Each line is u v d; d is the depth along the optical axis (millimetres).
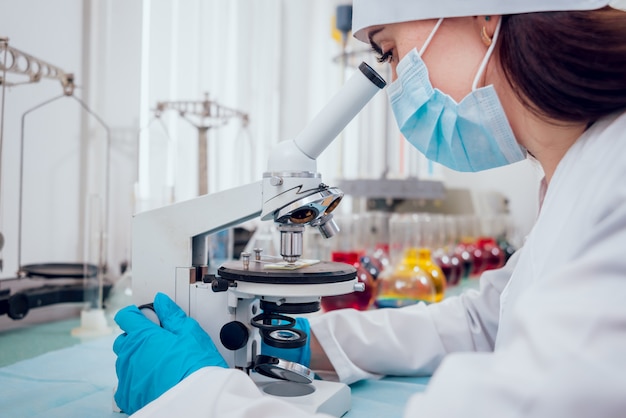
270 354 990
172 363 755
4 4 1520
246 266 867
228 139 2404
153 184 2018
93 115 1847
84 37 1818
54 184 1716
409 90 821
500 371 437
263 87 2691
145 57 1978
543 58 643
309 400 776
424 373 1072
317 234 1688
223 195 877
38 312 1511
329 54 3152
